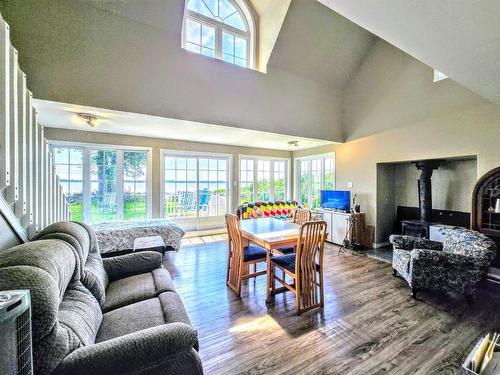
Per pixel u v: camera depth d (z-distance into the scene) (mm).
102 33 2773
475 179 3926
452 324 2234
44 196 2137
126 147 4910
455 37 1776
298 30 4055
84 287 1491
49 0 2516
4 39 1295
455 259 2611
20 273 916
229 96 3742
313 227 2418
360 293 2848
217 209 6137
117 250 3639
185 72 3336
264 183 6887
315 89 4809
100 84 2766
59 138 4316
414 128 4113
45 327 886
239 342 1964
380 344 1947
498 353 1343
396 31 1932
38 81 2473
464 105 3504
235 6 4504
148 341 1048
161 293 1819
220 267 3703
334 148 5672
